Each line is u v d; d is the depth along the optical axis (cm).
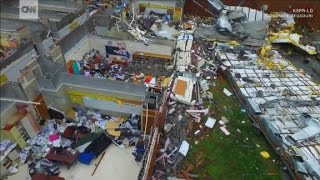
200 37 2717
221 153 1773
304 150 1661
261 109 1956
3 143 1527
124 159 1694
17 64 1644
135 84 1669
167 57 2338
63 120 1856
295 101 2025
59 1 2395
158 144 1708
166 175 1614
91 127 1827
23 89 1581
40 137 1745
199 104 2070
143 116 1683
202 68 2394
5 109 1514
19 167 1605
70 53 2084
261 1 3003
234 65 2381
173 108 2011
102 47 2338
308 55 2709
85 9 2327
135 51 2336
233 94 2188
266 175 1664
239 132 1906
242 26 2767
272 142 1770
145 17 2880
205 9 3030
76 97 1836
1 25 1962
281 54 2695
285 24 2930
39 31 1877
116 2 2895
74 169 1625
